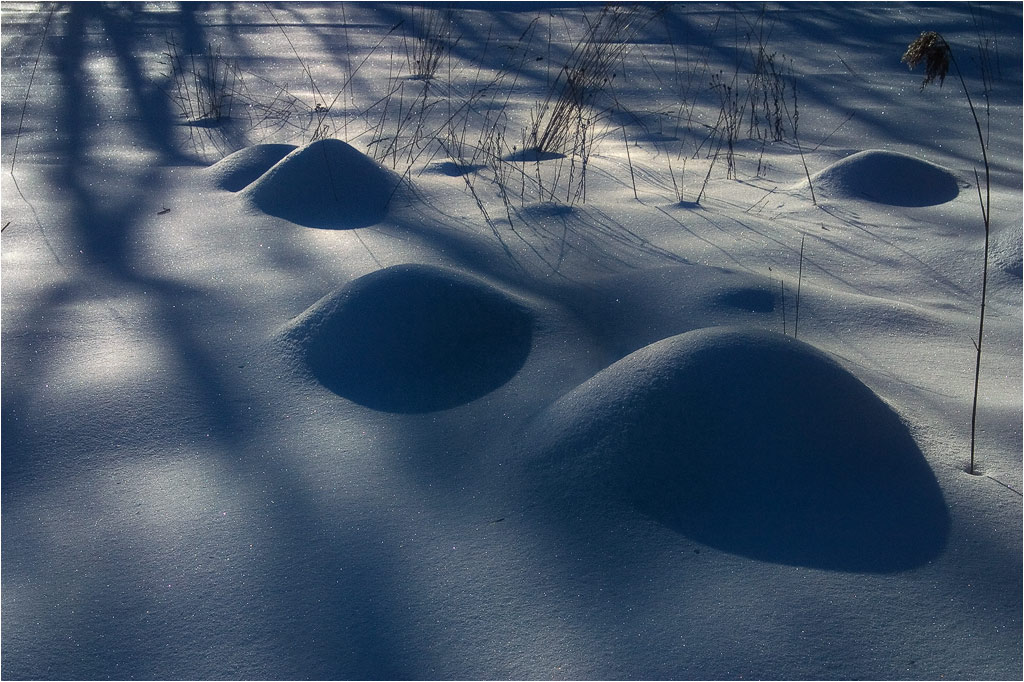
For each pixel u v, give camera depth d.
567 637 1.51
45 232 3.43
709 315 2.64
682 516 1.73
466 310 2.45
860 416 1.87
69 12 10.47
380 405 2.21
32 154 4.65
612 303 2.78
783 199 3.93
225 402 2.22
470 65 7.52
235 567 1.68
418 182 4.01
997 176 4.34
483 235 3.40
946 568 1.62
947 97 6.32
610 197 3.93
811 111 5.92
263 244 3.29
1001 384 2.31
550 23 9.57
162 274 3.03
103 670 1.46
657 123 5.57
